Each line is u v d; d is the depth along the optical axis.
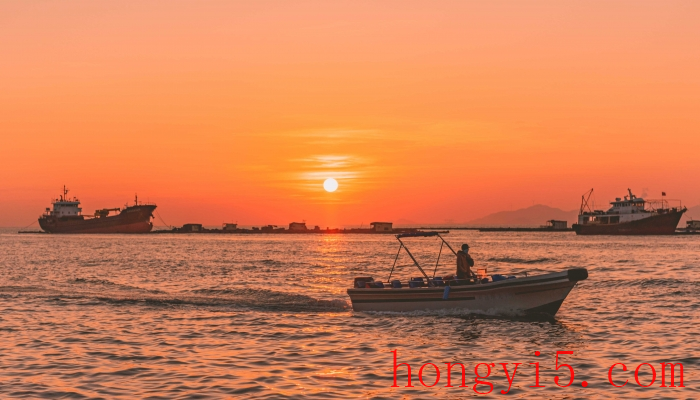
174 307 27.66
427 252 90.69
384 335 21.02
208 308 27.38
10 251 89.56
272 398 13.47
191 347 18.97
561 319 24.03
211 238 181.25
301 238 192.25
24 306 27.77
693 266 53.81
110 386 14.39
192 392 13.89
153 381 14.82
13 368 16.12
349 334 21.20
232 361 17.03
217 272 48.47
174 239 167.50
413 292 25.52
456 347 19.00
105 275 45.56
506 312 24.62
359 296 26.42
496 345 19.31
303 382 14.81
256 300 30.09
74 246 111.25
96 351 18.33
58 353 18.00
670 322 23.08
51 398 13.41
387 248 107.75
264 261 63.91
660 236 176.50
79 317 24.75
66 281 40.34
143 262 61.88
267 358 17.42
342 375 15.52
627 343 19.36
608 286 34.97
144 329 22.12
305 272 48.75
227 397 13.54
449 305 25.17
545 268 54.19
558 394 13.93
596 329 21.88
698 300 28.92
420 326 22.72
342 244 132.62
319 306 28.08
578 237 183.00
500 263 62.09
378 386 14.54
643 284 35.88
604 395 13.83
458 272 25.70
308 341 19.97
